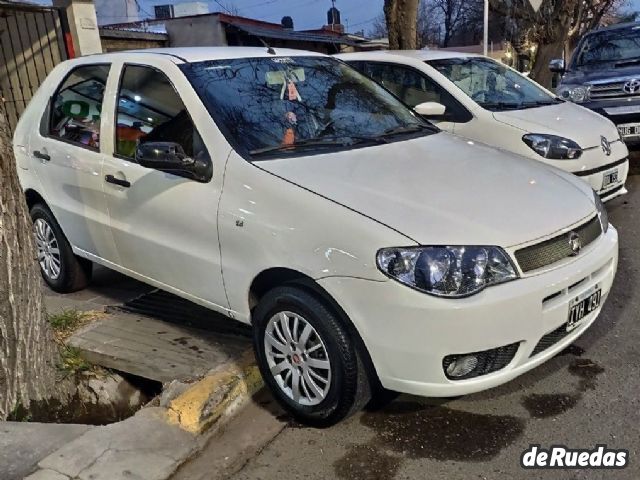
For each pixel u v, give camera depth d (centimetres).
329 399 301
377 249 271
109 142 403
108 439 300
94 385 379
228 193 326
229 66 386
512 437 302
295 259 295
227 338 392
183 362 365
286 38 1830
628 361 362
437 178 321
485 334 268
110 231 406
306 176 312
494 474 277
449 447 298
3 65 918
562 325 296
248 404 342
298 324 308
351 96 417
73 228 445
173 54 391
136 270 402
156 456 291
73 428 313
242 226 316
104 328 416
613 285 468
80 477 274
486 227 281
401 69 649
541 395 334
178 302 454
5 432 308
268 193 310
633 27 957
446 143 388
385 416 325
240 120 351
